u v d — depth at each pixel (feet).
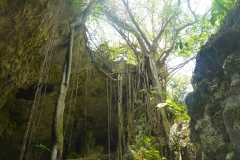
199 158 12.17
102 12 24.41
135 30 28.32
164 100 24.50
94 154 26.91
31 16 14.15
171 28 28.76
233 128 9.23
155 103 22.72
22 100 23.35
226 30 10.77
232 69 9.87
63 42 19.33
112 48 28.07
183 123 17.10
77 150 28.43
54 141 13.91
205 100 11.58
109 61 25.88
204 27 18.99
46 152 28.07
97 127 30.50
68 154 25.81
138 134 21.80
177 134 17.11
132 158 17.93
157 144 19.66
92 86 25.58
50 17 15.57
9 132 25.44
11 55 15.97
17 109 24.22
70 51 17.48
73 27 18.34
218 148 9.99
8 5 12.75
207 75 11.68
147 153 17.67
